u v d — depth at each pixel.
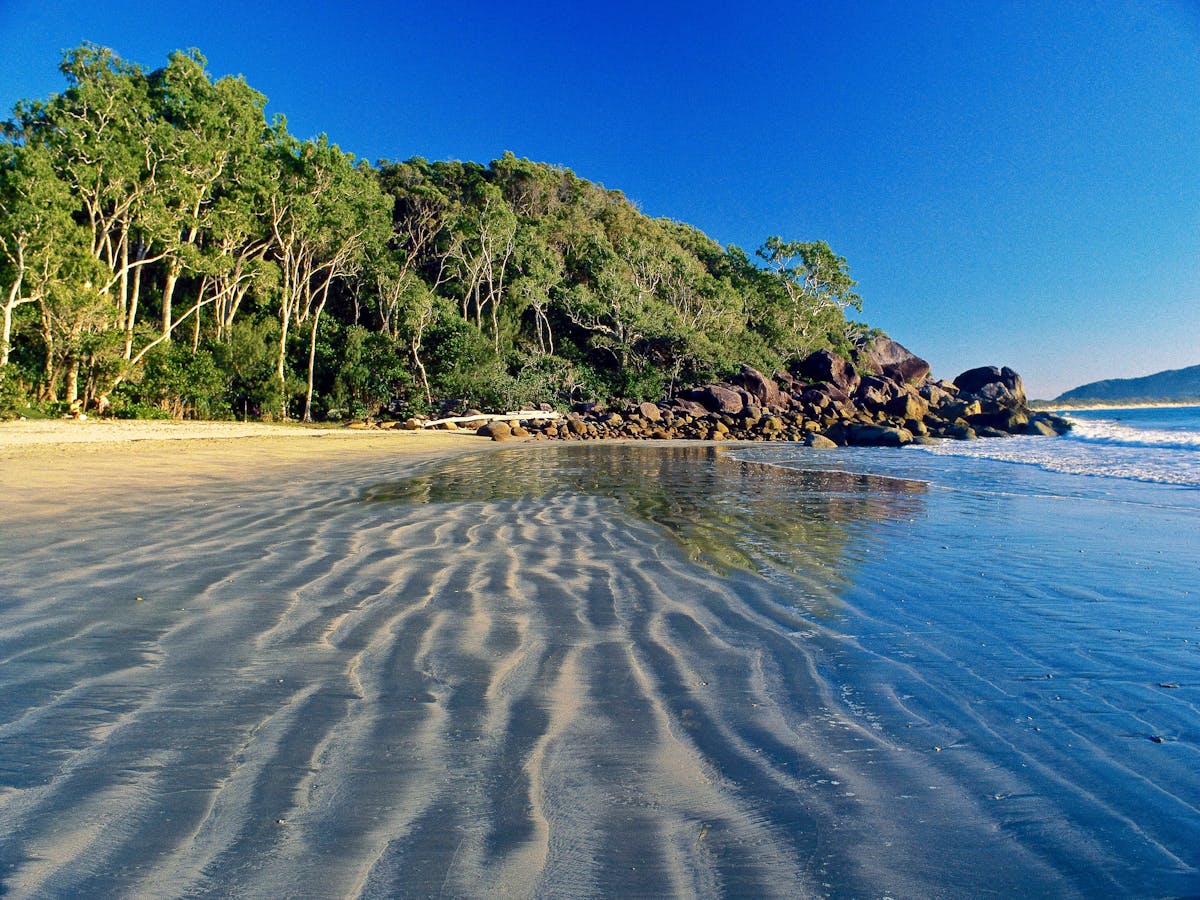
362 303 42.62
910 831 1.92
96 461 11.80
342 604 4.12
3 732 2.38
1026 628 3.81
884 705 2.79
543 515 7.97
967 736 2.51
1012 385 51.59
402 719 2.58
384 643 3.45
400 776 2.17
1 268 21.62
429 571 5.02
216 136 27.16
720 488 11.21
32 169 21.28
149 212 25.05
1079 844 1.85
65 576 4.60
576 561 5.50
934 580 4.95
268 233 32.53
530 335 49.06
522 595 4.44
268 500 8.45
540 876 1.70
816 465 16.34
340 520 7.17
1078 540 6.51
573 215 56.69
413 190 48.19
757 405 42.53
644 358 46.81
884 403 44.09
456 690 2.88
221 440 18.27
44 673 2.93
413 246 47.88
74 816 1.89
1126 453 17.81
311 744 2.36
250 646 3.34
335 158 30.97
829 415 42.00
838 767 2.28
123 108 24.64
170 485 9.46
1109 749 2.39
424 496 9.42
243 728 2.47
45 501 7.70
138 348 25.95
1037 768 2.26
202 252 29.16
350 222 33.00
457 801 2.04
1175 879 1.70
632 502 9.32
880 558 5.72
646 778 2.20
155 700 2.69
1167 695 2.86
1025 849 1.83
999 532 6.97
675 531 7.01
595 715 2.67
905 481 12.30
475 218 44.44
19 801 1.96
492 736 2.47
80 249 22.73
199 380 26.98
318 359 33.84
